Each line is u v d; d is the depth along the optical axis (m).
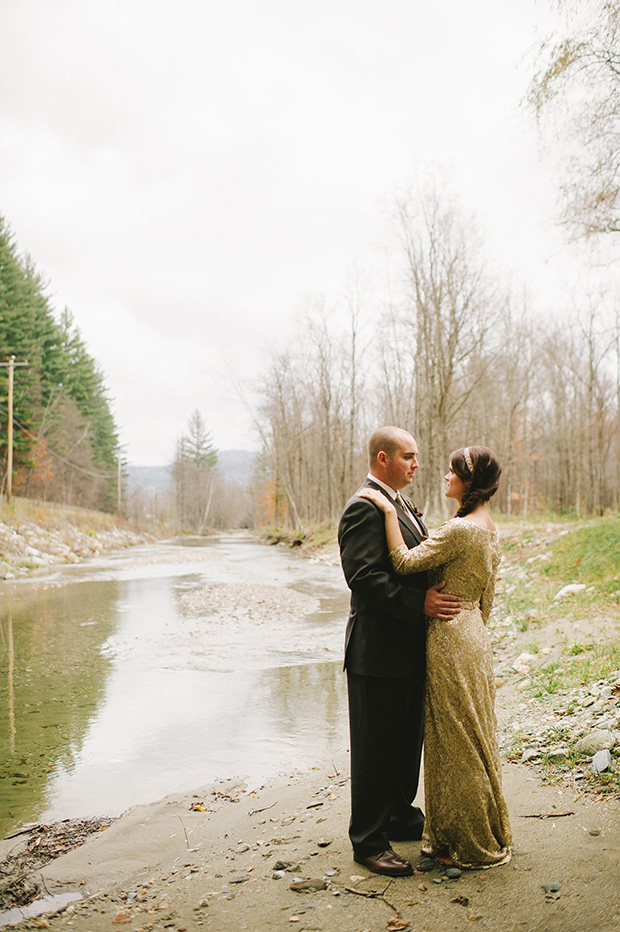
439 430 26.03
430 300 26.66
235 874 3.11
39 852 3.75
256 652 9.55
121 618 12.78
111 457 70.56
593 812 3.34
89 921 2.75
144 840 3.79
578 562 11.24
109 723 6.34
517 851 2.99
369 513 3.07
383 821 3.04
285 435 45.22
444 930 2.40
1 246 42.22
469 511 3.09
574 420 39.38
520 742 4.61
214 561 29.05
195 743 5.72
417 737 3.22
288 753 5.40
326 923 2.52
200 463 106.25
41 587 18.27
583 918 2.38
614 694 5.19
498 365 31.47
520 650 7.79
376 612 3.05
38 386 48.78
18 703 7.07
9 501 31.88
